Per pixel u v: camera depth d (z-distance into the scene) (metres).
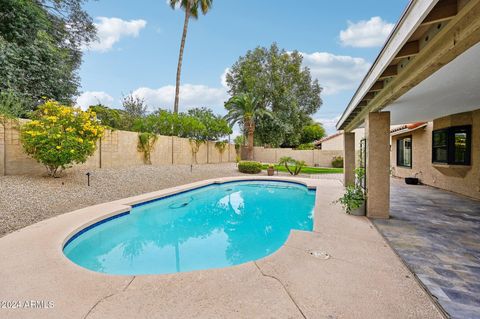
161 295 2.42
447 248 3.62
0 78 7.63
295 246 3.71
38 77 9.11
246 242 5.26
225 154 21.17
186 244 5.18
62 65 10.23
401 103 5.71
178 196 8.85
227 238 5.53
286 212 7.71
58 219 5.11
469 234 4.24
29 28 9.25
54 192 6.57
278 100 24.00
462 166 7.58
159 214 7.45
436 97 5.20
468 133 7.32
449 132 7.79
